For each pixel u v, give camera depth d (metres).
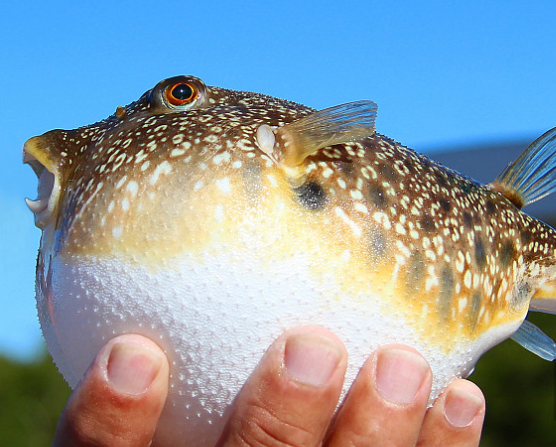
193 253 0.34
